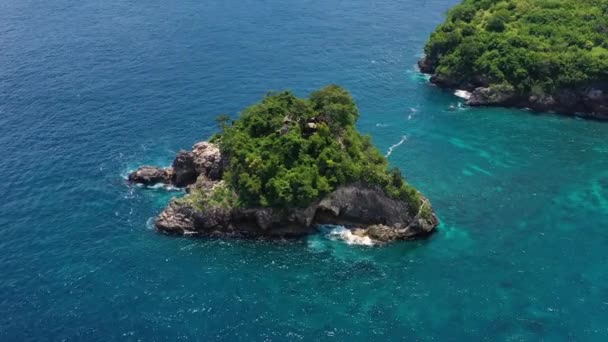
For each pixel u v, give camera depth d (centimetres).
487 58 18988
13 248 11888
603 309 10719
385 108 18100
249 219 12538
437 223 12862
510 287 11219
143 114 16975
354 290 11081
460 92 19300
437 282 11325
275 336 10006
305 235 12562
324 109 13400
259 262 11744
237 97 18012
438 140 16475
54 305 10512
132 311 10419
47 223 12644
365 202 12700
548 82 18125
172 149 15388
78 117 16738
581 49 18638
